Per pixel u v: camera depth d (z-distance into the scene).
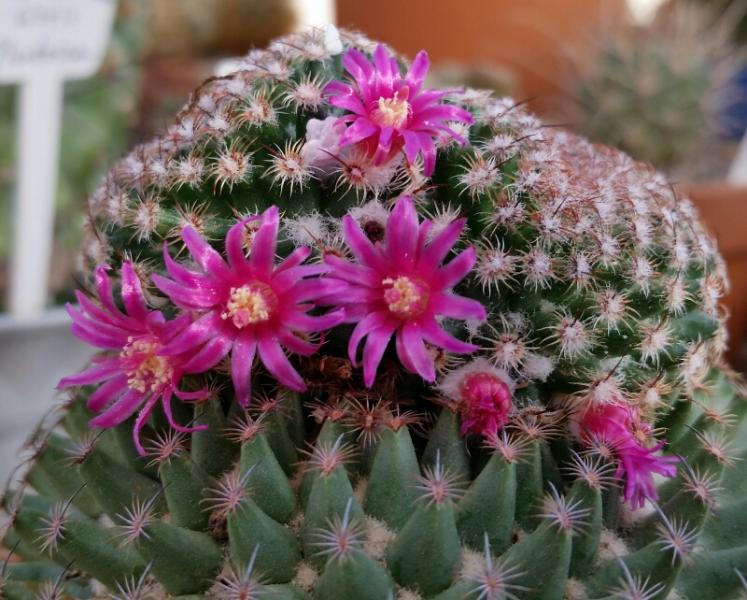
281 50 0.21
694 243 0.21
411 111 0.20
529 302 0.20
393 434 0.19
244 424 0.19
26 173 0.31
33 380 0.31
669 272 0.20
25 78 0.30
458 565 0.19
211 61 0.56
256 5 0.59
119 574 0.19
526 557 0.18
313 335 0.20
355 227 0.19
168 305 0.20
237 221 0.20
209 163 0.20
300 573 0.19
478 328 0.20
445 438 0.19
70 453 0.21
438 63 0.50
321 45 0.21
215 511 0.19
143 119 0.46
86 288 0.22
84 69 0.32
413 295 0.18
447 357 0.19
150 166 0.21
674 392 0.21
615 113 0.46
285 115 0.20
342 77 0.21
